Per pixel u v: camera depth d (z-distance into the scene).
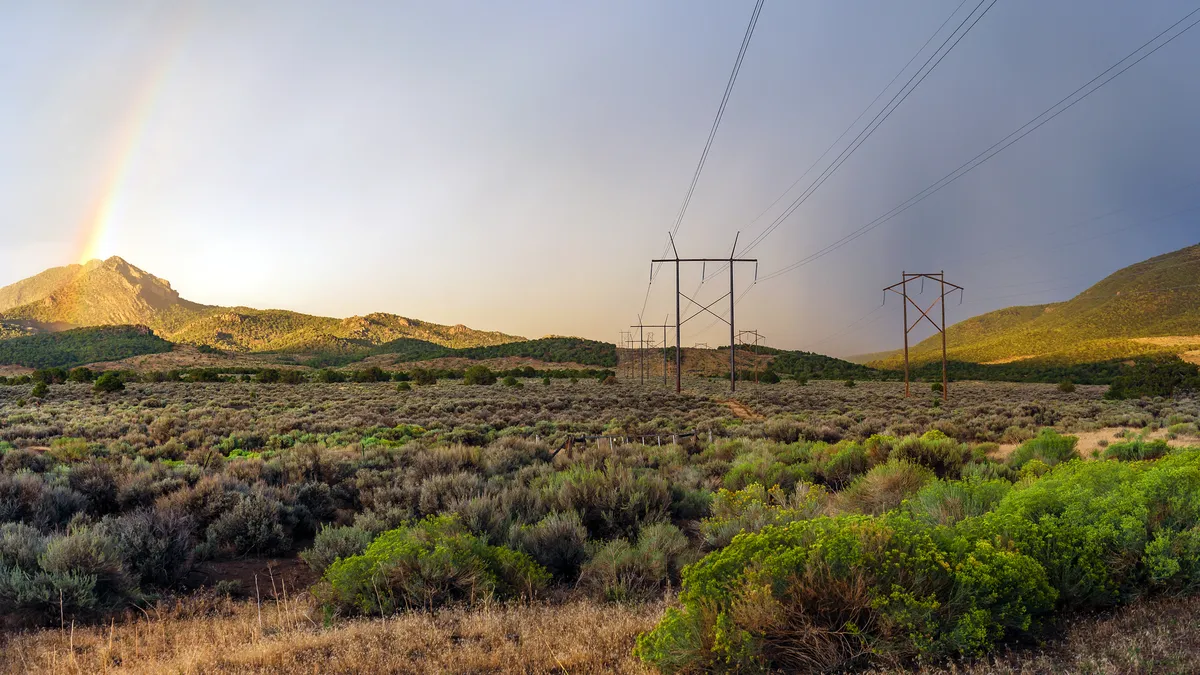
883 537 5.93
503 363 199.62
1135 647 5.08
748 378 127.44
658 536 11.08
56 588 8.67
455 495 15.07
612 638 6.61
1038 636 5.73
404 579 8.68
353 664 6.27
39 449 25.72
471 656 6.30
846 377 136.12
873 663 5.36
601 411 49.16
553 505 13.55
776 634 5.55
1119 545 6.69
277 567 12.11
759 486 14.37
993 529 6.84
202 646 7.25
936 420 36.31
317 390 76.75
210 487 14.52
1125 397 54.72
